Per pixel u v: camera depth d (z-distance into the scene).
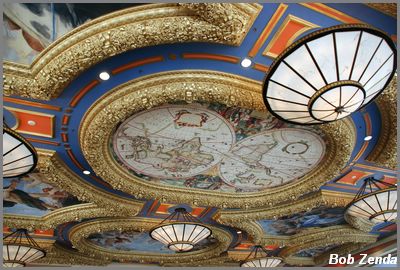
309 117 4.95
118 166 7.52
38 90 5.01
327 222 12.21
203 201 9.13
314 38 3.95
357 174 8.78
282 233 12.91
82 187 8.29
